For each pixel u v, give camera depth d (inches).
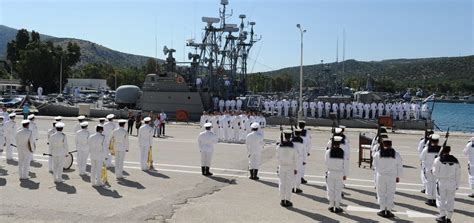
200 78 1809.8
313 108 1753.2
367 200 532.1
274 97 1978.3
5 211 436.5
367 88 2085.4
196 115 1775.3
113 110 1875.0
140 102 1898.4
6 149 795.4
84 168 659.4
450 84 7859.3
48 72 3964.1
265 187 590.9
